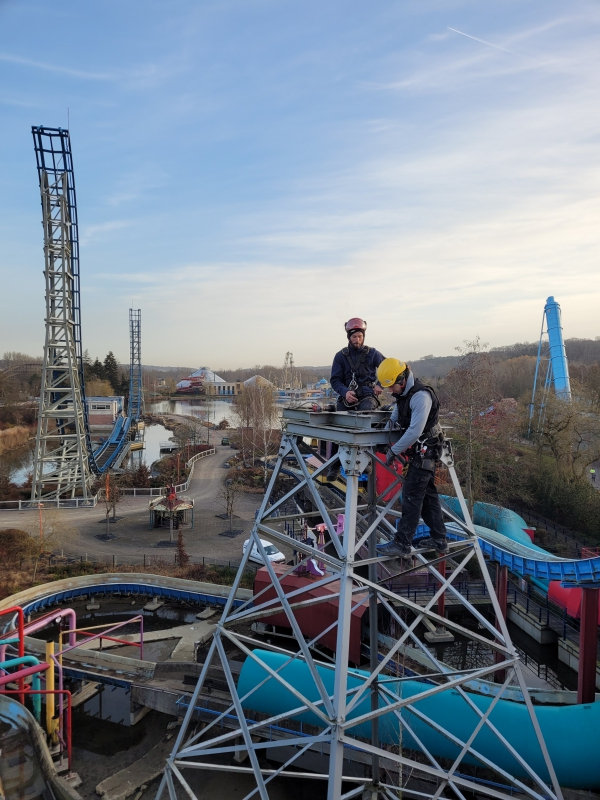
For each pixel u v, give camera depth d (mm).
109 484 48750
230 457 78625
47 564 34844
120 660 22156
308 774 9555
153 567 34469
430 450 7926
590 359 193000
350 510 7566
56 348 52906
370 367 9461
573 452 49938
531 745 14766
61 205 50219
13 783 15758
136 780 17156
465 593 29984
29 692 17500
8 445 94438
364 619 24625
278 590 8812
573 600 25516
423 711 15719
